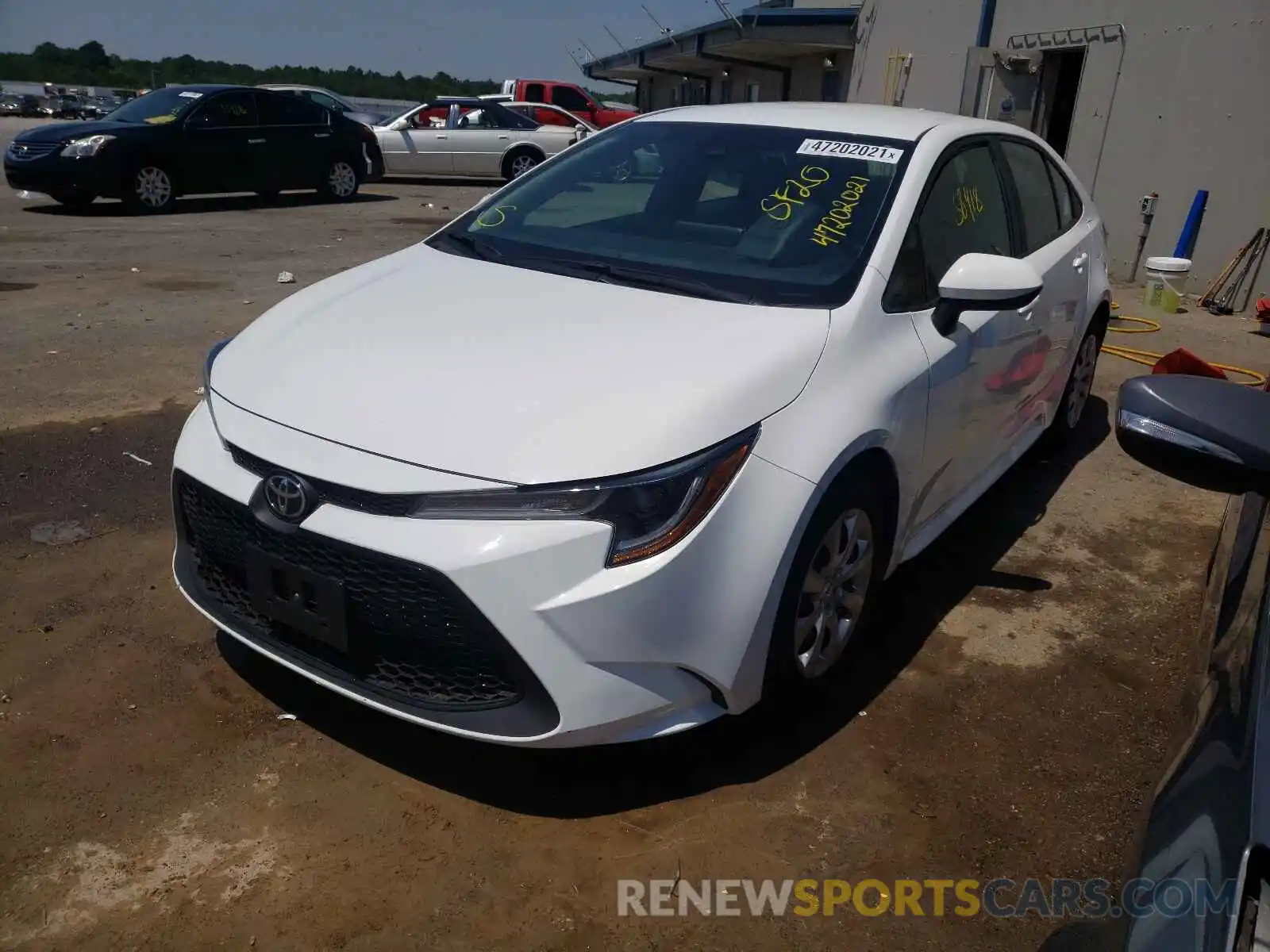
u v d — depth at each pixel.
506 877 2.35
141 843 2.38
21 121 40.56
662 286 3.06
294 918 2.21
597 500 2.25
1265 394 1.73
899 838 2.55
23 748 2.66
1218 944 1.12
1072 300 4.50
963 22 13.11
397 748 2.74
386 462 2.32
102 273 8.43
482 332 2.76
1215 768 1.33
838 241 3.14
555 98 22.45
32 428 4.84
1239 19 9.24
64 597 3.38
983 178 3.85
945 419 3.24
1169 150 10.04
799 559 2.57
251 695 2.92
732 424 2.43
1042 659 3.39
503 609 2.23
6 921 2.15
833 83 17.33
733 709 2.56
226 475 2.54
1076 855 2.53
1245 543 2.01
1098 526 4.48
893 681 3.21
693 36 19.12
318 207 13.83
